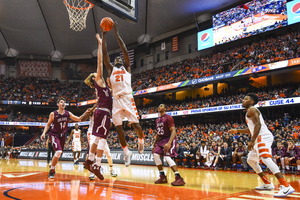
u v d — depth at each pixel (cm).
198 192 373
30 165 1079
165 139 500
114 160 1306
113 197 317
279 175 354
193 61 2556
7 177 569
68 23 2808
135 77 3044
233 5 2288
